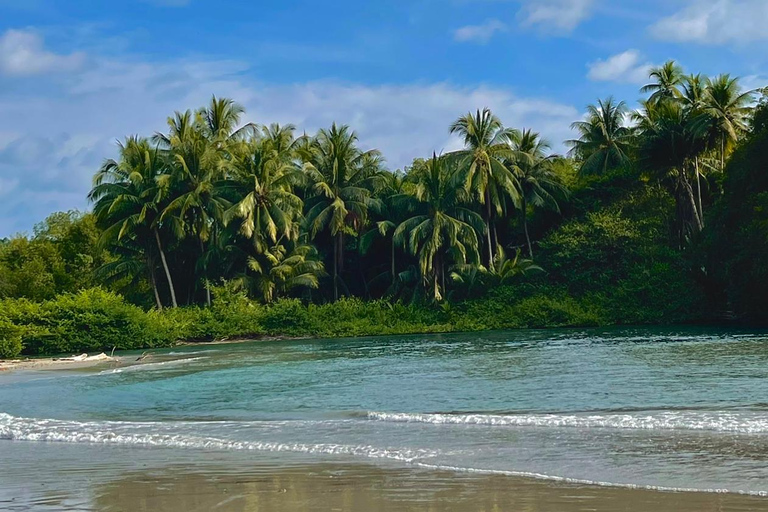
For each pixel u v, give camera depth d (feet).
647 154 165.27
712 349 83.71
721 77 157.48
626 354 82.58
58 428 44.62
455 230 166.30
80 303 132.98
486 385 59.93
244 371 79.82
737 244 134.92
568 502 25.59
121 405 56.03
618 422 39.99
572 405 47.67
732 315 149.59
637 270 159.02
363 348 112.68
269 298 165.68
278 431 41.78
